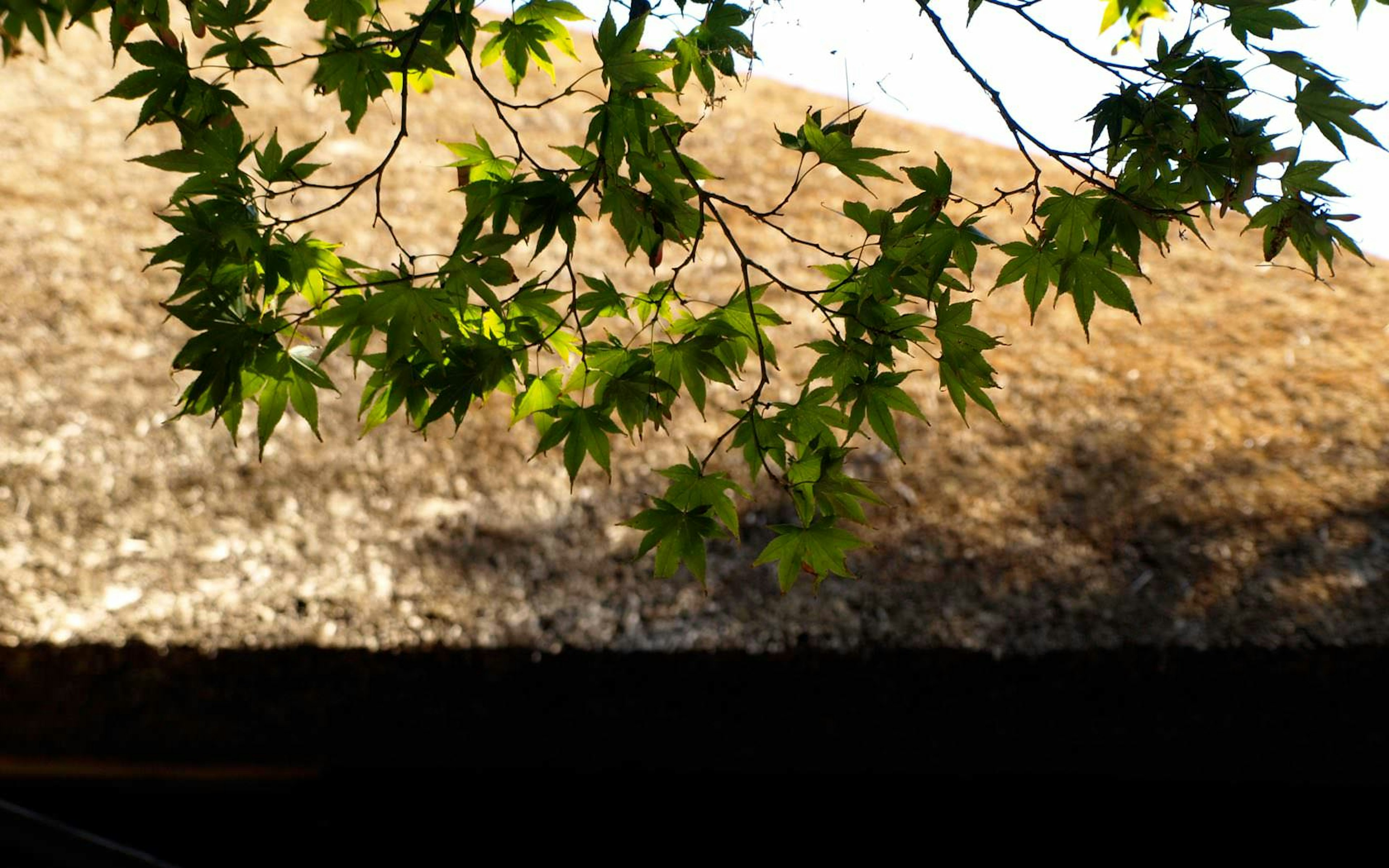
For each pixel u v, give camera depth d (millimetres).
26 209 4602
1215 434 3801
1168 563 3125
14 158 4945
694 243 1261
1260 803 3260
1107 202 1132
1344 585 3016
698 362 1285
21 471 3254
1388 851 3188
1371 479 3535
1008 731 2893
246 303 1230
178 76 1164
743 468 3488
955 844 3250
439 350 1132
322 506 3248
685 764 2943
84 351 3869
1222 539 3234
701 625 2811
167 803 3027
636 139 1169
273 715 2816
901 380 1288
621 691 2801
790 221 5094
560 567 3047
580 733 2871
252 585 2910
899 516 3305
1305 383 4125
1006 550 3172
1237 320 4605
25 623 2689
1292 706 2861
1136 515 3350
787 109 6273
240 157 1188
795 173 5523
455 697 2809
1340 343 4418
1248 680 2824
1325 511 3363
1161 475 3562
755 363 3979
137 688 2742
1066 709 2855
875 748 2916
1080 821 3285
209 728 2826
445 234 4750
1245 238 5359
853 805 3309
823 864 3193
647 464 3498
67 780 2955
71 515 3104
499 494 3344
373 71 1188
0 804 1221
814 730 2879
